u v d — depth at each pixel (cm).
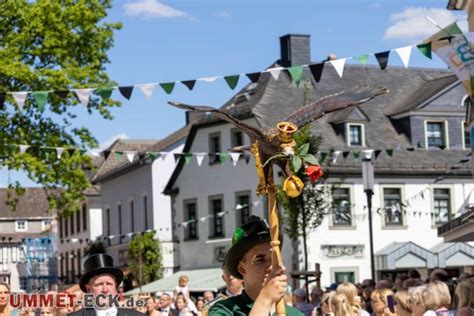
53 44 3400
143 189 5722
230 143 4862
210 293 2084
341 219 4406
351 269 4388
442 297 970
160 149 5594
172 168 5597
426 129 4769
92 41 3503
